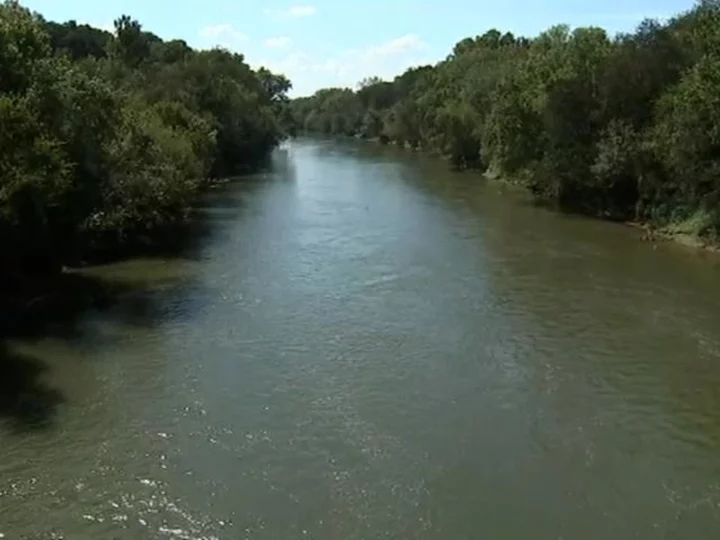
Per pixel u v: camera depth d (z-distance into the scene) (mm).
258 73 183750
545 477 23188
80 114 41750
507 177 91250
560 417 27125
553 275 46031
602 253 52031
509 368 31391
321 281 44500
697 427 26469
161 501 21562
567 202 72375
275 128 131125
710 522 20922
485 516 21078
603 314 38312
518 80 80688
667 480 23109
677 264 48906
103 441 24906
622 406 28000
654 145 58781
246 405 27781
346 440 25266
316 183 93125
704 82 53562
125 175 50688
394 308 39312
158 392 28734
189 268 47125
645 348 33594
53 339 34094
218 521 20641
